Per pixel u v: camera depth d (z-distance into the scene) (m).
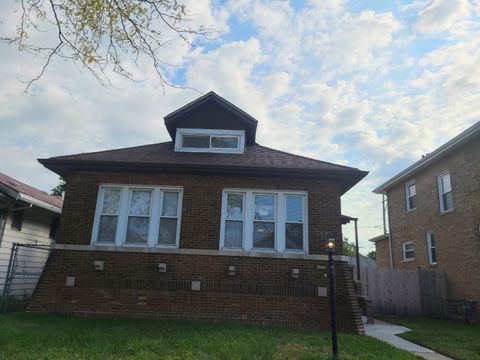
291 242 10.64
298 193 10.96
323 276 10.20
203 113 12.74
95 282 10.23
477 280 14.25
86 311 9.98
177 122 12.71
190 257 10.38
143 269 10.31
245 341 6.90
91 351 5.97
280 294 10.08
